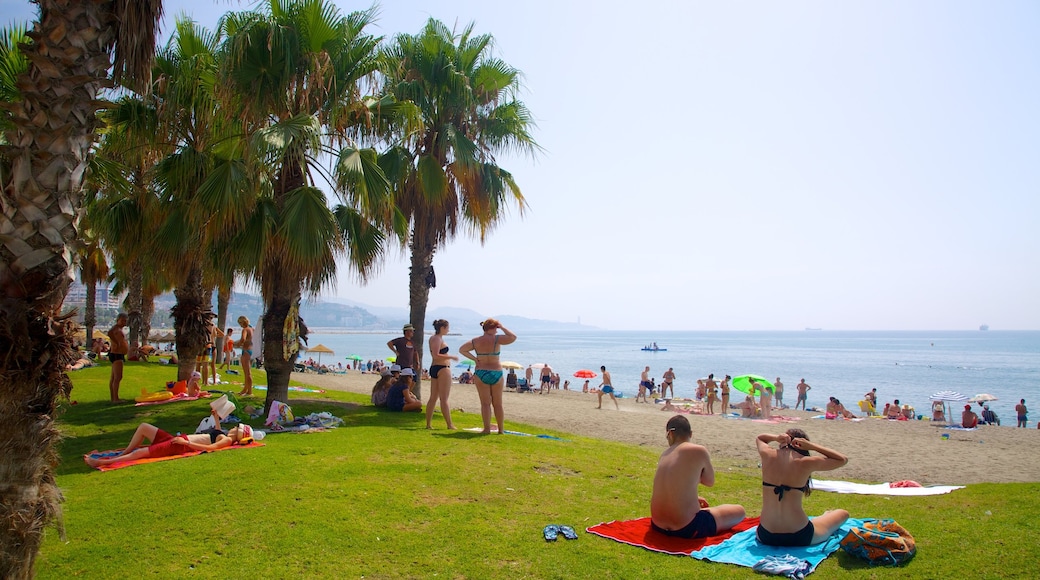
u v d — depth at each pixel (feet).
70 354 13.25
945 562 15.75
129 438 31.40
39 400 12.60
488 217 53.31
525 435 33.42
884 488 26.73
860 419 82.28
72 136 13.15
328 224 35.09
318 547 16.84
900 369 238.68
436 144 50.98
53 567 15.44
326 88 36.32
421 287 51.60
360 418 38.68
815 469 16.78
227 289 36.76
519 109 54.80
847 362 291.99
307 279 37.45
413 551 16.76
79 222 13.67
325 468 23.97
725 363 279.28
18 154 12.57
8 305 12.20
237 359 92.48
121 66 15.40
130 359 78.33
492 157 54.44
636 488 23.81
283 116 35.32
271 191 37.65
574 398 103.91
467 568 15.80
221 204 31.91
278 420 33.37
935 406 86.33
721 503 23.22
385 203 36.73
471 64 53.31
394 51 50.16
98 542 16.88
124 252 42.78
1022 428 74.13
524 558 16.44
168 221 36.32
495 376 32.73
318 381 93.50
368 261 40.29
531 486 22.99
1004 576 14.92
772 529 16.80
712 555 16.37
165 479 22.30
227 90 33.53
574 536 17.87
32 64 13.00
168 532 17.62
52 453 13.29
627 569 15.67
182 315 46.37
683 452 18.28
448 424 34.53
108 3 14.23
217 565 15.70
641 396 107.45
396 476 23.27
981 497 23.38
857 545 16.01
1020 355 371.56
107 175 32.17
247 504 19.80
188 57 39.96
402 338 44.32
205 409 40.32
